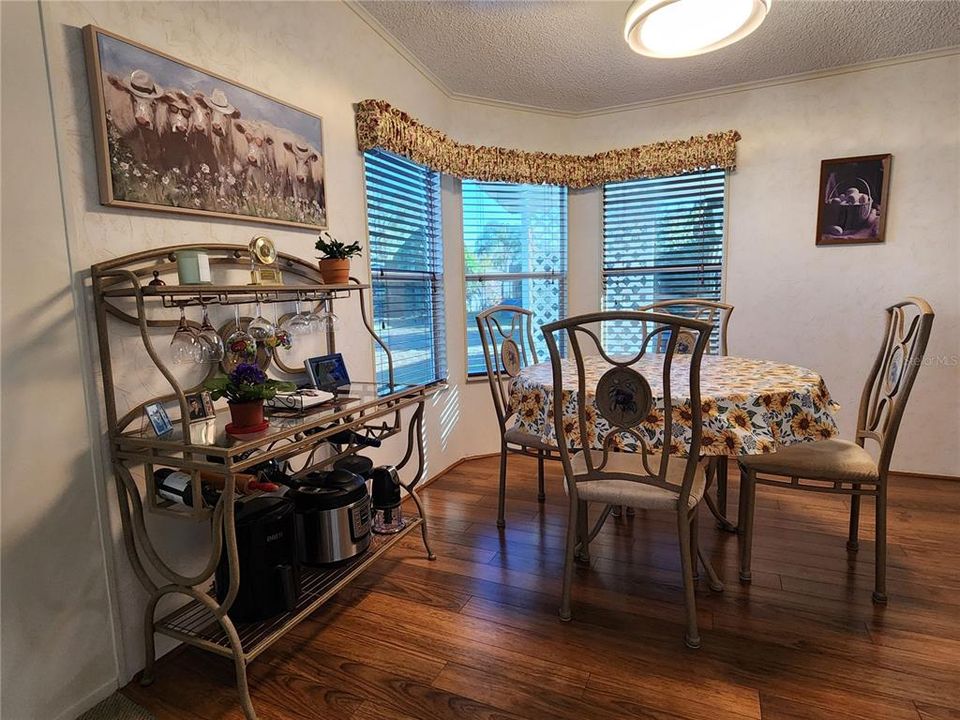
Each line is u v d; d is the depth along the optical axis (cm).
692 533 190
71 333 133
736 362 220
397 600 188
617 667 152
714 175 335
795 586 190
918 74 284
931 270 292
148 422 146
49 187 127
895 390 179
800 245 317
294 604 156
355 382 231
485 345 242
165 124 152
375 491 207
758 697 139
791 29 254
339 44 225
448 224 321
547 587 195
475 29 251
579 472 181
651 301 360
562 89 322
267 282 173
